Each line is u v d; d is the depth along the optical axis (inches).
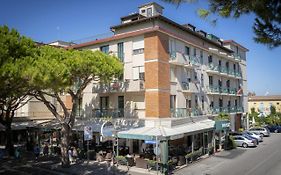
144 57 1130.7
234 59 1846.7
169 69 1165.1
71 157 1039.6
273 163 979.3
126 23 1344.7
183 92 1256.2
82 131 1171.9
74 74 849.5
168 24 1332.4
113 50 1237.1
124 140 1176.8
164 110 1107.9
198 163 987.9
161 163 848.3
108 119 1180.5
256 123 2493.8
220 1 316.2
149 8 1466.5
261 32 305.0
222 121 1269.7
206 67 1492.4
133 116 1156.5
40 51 732.0
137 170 888.9
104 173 853.8
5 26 625.3
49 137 1412.4
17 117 1513.3
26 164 999.6
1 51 561.3
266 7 288.7
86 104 1346.0
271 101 3353.8
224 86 1747.0
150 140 863.7
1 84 545.3
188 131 995.9
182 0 314.2
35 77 581.3
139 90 1103.6
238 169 891.4
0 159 1091.9
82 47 1352.1
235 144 1348.4
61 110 1513.3
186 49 1307.8
